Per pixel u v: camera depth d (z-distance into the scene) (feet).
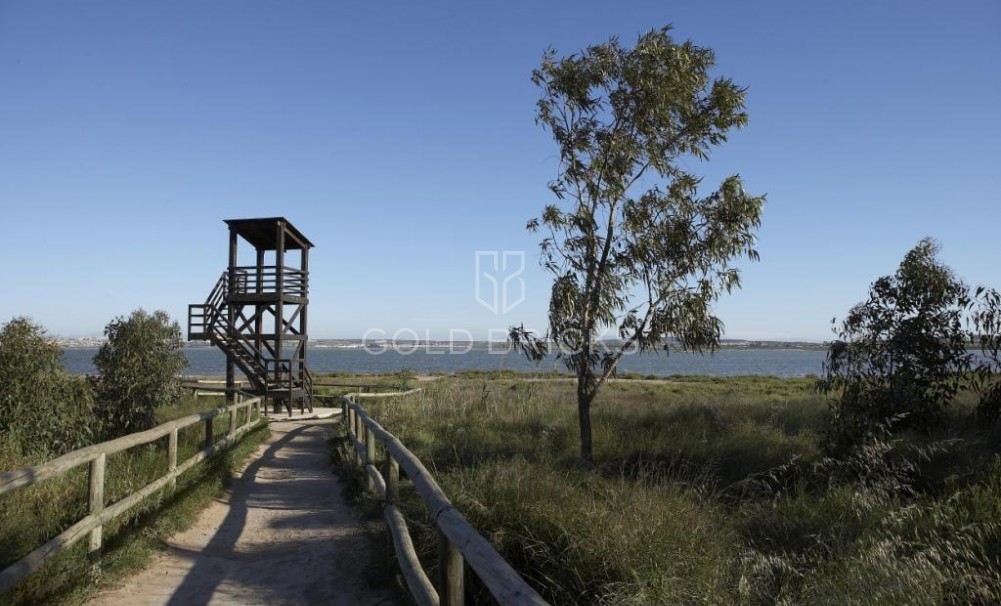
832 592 13.94
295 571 17.95
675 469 27.45
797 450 29.68
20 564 12.55
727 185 26.84
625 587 13.17
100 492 16.44
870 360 29.53
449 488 19.44
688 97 27.32
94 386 36.29
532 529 15.83
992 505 17.83
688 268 27.55
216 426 42.29
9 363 24.44
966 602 13.79
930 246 30.32
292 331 76.69
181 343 41.01
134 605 15.01
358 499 24.99
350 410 39.99
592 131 28.86
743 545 17.12
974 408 32.22
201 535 21.71
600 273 27.76
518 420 43.78
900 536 16.57
